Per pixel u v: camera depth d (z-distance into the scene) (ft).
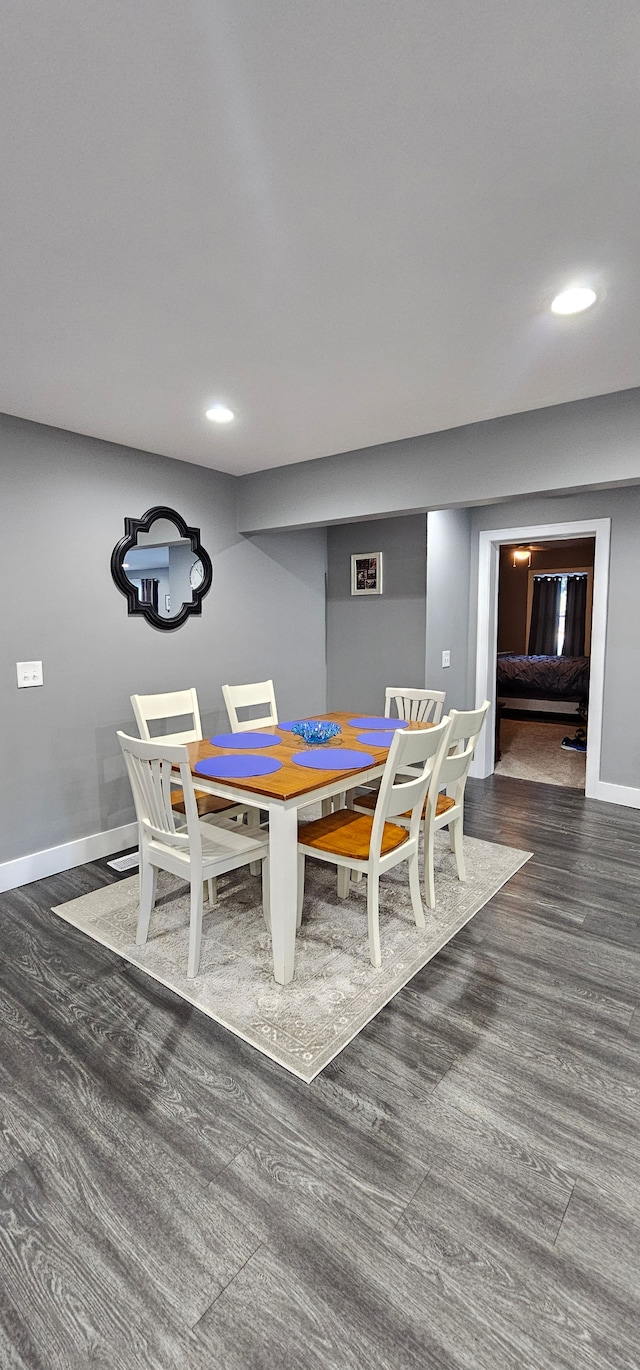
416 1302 3.87
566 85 3.44
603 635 13.38
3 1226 4.36
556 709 26.32
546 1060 5.92
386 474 10.96
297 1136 5.08
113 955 7.72
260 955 7.67
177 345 6.90
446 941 8.00
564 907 8.95
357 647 15.70
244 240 4.94
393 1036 6.24
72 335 6.60
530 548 31.14
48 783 10.13
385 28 3.08
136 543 11.18
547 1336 3.68
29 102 3.50
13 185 4.17
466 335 6.72
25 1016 6.56
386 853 7.52
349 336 6.71
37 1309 3.85
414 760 7.62
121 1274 4.04
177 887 9.70
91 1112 5.32
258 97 3.50
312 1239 4.25
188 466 12.26
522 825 12.38
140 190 4.27
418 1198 4.55
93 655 10.68
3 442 9.21
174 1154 4.91
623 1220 4.37
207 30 3.06
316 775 7.60
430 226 4.77
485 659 15.55
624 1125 5.18
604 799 13.87
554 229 4.82
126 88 3.42
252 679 14.16
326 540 16.16
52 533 9.93
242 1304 3.86
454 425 9.92
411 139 3.84
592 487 8.98
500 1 2.93
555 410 9.00
